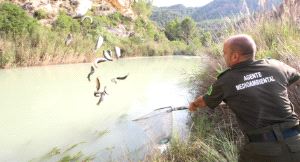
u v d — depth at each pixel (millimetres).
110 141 4824
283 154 2395
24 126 5422
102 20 21719
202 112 5426
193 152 4270
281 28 5910
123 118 5773
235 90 2576
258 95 2514
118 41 20812
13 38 14414
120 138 4902
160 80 9625
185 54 22609
